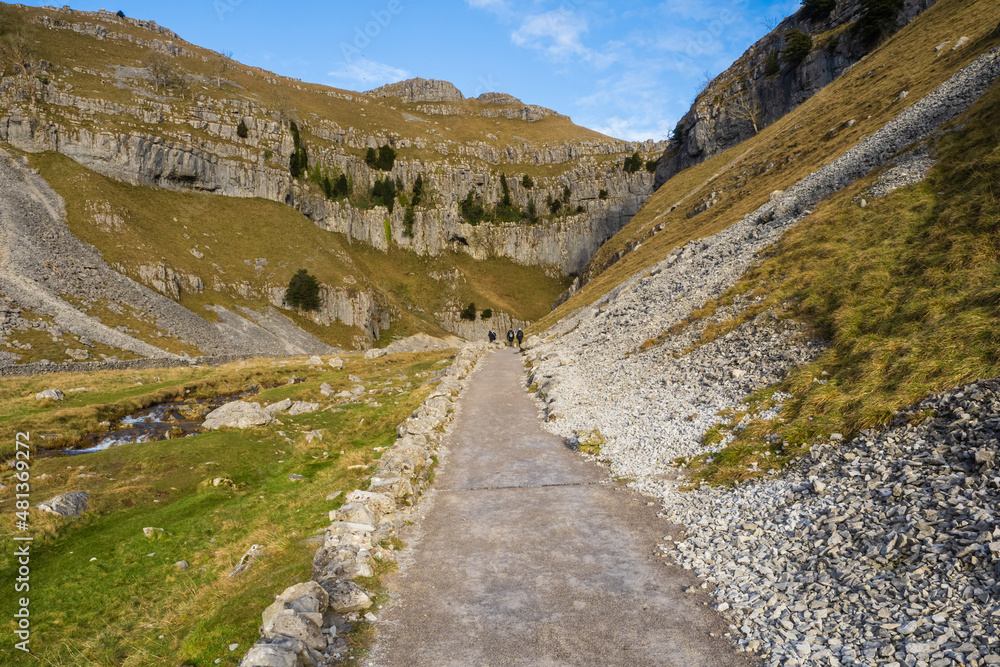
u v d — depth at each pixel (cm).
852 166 3178
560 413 2198
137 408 3472
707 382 1983
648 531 1129
